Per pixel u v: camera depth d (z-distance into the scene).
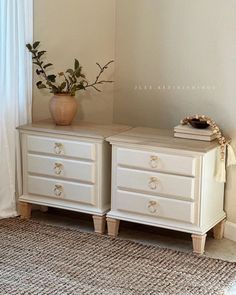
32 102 4.18
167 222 3.60
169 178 3.52
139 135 3.72
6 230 3.84
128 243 3.67
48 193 3.94
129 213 3.71
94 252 3.52
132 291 3.04
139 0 4.11
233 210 3.79
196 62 3.86
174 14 3.92
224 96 3.74
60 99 3.91
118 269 3.29
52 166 3.88
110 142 3.67
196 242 3.52
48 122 4.07
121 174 3.67
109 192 3.86
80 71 4.02
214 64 3.77
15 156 4.07
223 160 3.60
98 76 4.32
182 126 3.69
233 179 3.76
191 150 3.42
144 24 4.11
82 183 3.81
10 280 3.14
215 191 3.65
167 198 3.56
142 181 3.61
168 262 3.40
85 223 4.02
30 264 3.34
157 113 4.14
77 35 4.23
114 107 4.39
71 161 3.81
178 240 3.75
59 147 3.82
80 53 4.26
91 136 3.71
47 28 4.14
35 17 4.08
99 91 4.35
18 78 4.01
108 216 3.76
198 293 3.03
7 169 4.05
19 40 3.99
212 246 3.68
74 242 3.67
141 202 3.64
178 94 4.00
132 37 4.19
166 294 3.01
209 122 3.63
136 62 4.20
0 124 3.98
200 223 3.51
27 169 3.99
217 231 3.80
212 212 3.65
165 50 4.02
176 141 3.58
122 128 3.93
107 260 3.41
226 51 3.68
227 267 3.35
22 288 3.05
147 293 3.02
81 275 3.21
